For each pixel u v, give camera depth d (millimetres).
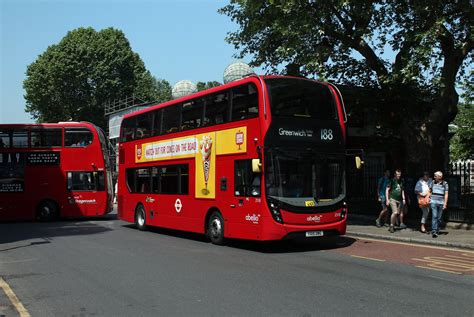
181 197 15398
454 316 6133
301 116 12188
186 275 9078
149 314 6418
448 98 17656
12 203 22953
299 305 6723
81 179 23766
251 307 6648
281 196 11641
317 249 12656
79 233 17516
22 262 10977
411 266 9859
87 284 8422
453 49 17359
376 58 18703
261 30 19188
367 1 16453
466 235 14164
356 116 20266
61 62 56188
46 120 59625
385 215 16891
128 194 19391
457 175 16250
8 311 6711
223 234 13211
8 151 23234
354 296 7238
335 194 12391
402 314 6230
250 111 12211
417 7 15555
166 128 16594
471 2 15750
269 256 11461
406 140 18438
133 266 10164
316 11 16297
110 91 57438
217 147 13547
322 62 16891
